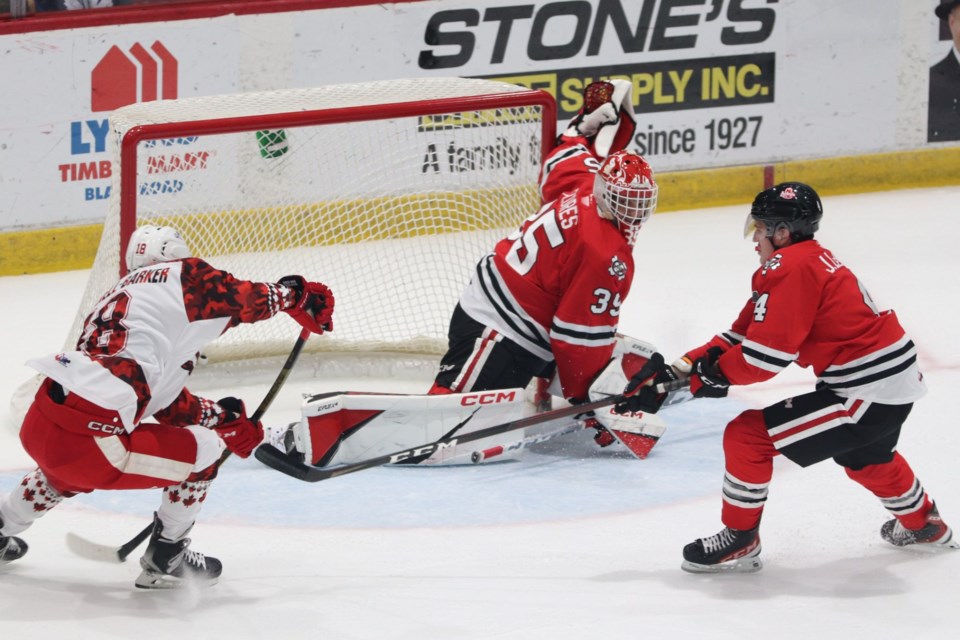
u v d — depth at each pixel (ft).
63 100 95.81
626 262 57.98
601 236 57.72
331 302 48.32
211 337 44.96
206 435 44.80
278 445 60.23
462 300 62.64
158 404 44.70
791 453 46.19
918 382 46.16
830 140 115.55
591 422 61.87
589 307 57.98
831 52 113.80
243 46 99.66
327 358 75.15
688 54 110.42
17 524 46.93
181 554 45.98
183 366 44.80
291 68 101.35
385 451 59.26
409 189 85.97
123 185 61.46
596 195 57.98
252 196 82.89
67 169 97.19
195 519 48.52
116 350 43.19
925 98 116.67
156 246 45.70
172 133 61.72
